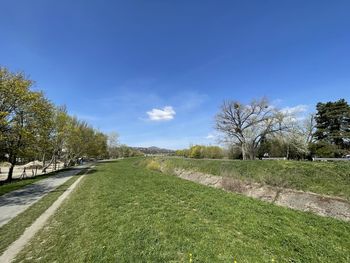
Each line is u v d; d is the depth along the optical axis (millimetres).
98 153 87312
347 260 6562
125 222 8742
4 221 9617
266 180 18391
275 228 8586
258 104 43531
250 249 6695
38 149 31547
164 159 45500
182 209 10711
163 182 19859
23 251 6688
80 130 57562
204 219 9320
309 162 18641
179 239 7137
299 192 15227
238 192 18781
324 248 7180
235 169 23562
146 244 6750
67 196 15023
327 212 12422
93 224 8680
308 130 55938
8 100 26125
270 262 6074
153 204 11570
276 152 51156
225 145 49469
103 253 6281
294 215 10586
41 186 20047
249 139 45531
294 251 6875
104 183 19875
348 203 12352
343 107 52656
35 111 28672
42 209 11586
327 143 51875
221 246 6770
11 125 26188
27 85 27766
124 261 5832
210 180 24422
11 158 27594
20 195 15727
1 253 6574
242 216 9852
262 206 11945
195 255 6168
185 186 17688
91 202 12422
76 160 68562
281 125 42375
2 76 26281
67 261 5984
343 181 14414
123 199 12734
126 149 136250
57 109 39562
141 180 21297
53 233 8062
